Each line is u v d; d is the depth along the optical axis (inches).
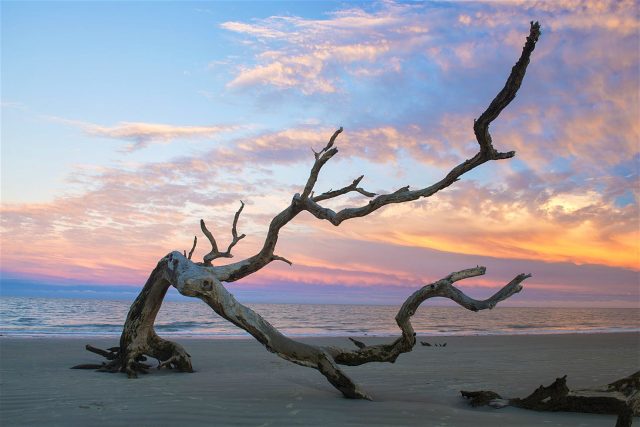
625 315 3065.9
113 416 187.0
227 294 245.6
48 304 2370.8
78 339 597.3
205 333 858.8
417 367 377.7
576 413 203.2
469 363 410.0
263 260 311.4
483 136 204.7
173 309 2074.3
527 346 613.3
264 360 412.8
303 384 276.4
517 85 177.8
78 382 276.5
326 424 175.5
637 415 197.9
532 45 164.2
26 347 482.0
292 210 285.7
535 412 206.5
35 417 186.7
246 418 183.8
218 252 335.3
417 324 1457.9
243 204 342.0
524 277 218.2
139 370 323.0
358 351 254.8
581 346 615.8
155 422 177.8
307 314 2153.1
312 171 270.4
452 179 229.3
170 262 298.4
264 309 2768.2
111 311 1755.7
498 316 2464.3
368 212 248.8
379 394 249.9
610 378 317.7
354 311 2856.8
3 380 283.7
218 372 335.0
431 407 210.5
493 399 221.1
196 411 194.9
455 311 3503.9
